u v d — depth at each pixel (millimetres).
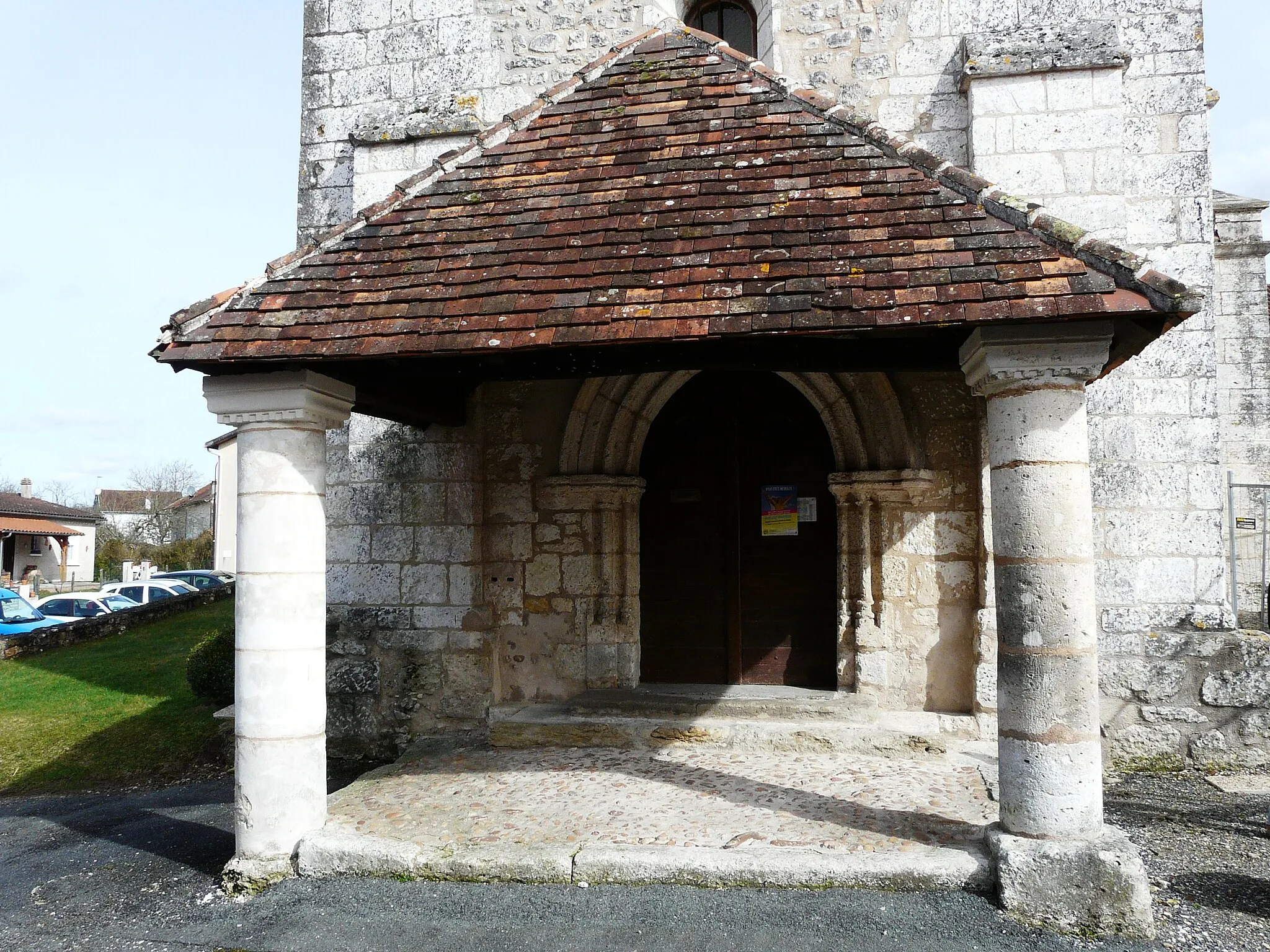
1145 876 3414
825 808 4492
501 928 3541
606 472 6367
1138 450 5785
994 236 3713
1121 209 5664
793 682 6383
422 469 6461
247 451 4203
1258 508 10617
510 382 6508
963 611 5824
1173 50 5961
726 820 4352
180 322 4066
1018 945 3316
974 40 5906
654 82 4965
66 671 10570
